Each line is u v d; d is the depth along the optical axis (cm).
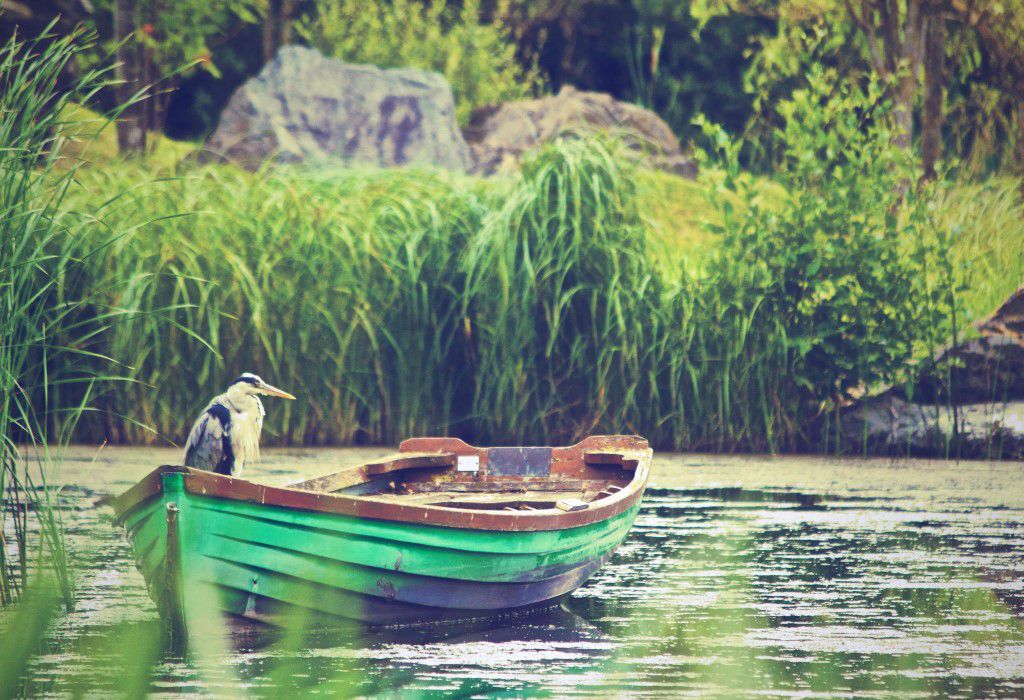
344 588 2928
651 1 12375
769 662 2819
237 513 2789
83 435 6094
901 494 5034
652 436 6269
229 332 6100
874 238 6300
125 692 2539
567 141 6475
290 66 9131
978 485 5262
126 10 8594
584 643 2989
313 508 2841
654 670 2764
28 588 3108
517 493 3962
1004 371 6291
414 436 6231
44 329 3241
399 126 9150
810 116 6612
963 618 3183
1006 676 2717
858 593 3450
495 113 10456
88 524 4147
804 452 6356
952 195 7056
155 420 6081
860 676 2719
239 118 8956
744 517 4528
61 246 5772
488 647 2959
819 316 6359
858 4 8162
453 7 12219
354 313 6181
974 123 9456
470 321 6197
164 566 2781
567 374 6128
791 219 6456
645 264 6219
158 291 5988
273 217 6306
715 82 12725
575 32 13275
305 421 6206
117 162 6612
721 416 6219
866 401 6281
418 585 3020
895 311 6316
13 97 3106
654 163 9712
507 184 6419
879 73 7925
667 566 3800
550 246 6078
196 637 2852
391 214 6334
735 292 6325
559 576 3331
